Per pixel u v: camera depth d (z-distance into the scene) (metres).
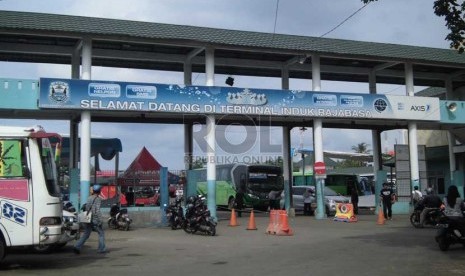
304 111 26.33
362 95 27.61
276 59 28.64
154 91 23.44
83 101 22.19
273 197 29.42
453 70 32.47
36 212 11.24
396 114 28.28
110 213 21.77
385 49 28.17
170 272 10.60
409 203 29.03
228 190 35.94
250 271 10.52
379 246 14.39
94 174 27.28
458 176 33.38
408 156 29.55
